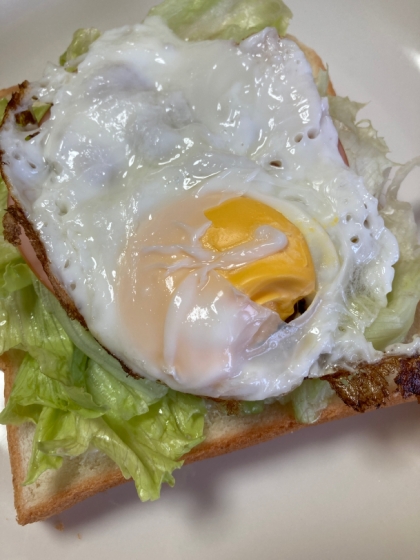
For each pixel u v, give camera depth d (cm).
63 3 21
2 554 15
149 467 13
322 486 17
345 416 17
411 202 19
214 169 13
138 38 14
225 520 16
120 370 14
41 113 16
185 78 14
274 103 14
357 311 14
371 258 14
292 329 13
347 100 16
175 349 13
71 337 14
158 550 16
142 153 13
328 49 21
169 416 14
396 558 16
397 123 20
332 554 16
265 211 13
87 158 13
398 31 21
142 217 13
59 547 16
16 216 13
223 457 17
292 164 14
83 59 14
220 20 16
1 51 21
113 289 13
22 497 15
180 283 13
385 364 13
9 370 16
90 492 15
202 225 13
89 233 13
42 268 14
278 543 16
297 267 13
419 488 16
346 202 14
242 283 12
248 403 15
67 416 14
